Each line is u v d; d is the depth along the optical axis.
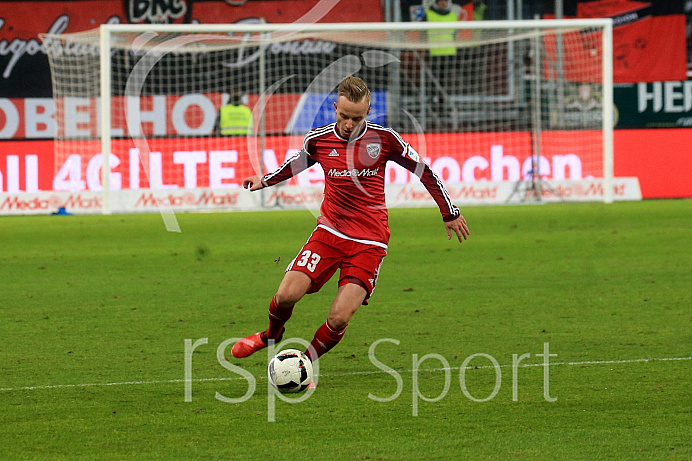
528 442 13.32
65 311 25.23
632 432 13.78
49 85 65.69
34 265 35.06
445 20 71.38
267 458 12.66
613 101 69.56
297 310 25.31
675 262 34.28
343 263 16.88
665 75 70.12
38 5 66.50
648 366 18.20
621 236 43.06
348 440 13.48
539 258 35.88
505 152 67.31
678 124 69.88
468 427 14.12
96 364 18.69
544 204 63.25
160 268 34.09
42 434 13.84
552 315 24.11
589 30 70.50
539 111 67.06
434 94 71.06
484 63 72.12
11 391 16.52
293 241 42.91
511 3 71.25
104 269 33.91
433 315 24.25
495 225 48.91
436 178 17.03
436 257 36.53
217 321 23.66
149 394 16.27
